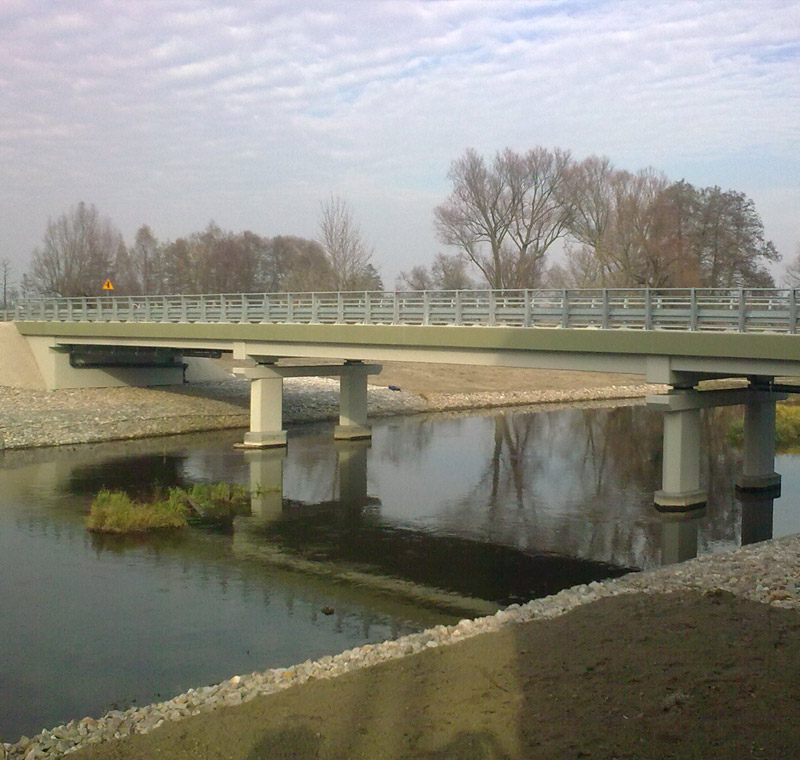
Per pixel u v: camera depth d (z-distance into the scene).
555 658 10.34
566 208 63.81
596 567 19.30
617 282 60.59
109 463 32.28
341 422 39.28
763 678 9.31
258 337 34.84
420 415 48.59
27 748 9.58
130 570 18.80
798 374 20.28
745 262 64.94
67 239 82.31
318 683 10.20
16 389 43.31
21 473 30.08
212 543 21.27
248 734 8.84
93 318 45.88
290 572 18.83
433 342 28.55
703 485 28.39
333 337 31.98
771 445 27.41
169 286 98.19
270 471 31.08
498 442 38.31
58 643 14.48
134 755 8.62
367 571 18.97
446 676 10.05
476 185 63.44
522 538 21.89
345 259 66.19
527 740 8.19
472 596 17.23
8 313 51.34
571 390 58.81
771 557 15.63
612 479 29.81
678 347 22.09
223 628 15.20
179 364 50.12
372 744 8.38
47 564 19.19
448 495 27.25
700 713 8.50
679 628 11.24
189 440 38.56
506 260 64.88
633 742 7.98
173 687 12.73
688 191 65.81
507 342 26.25
